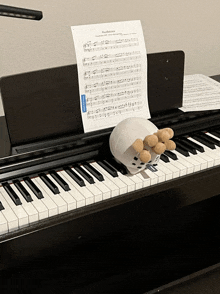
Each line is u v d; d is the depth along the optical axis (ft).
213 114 5.58
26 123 4.42
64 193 4.27
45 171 4.59
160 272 6.17
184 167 4.77
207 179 4.96
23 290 5.67
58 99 4.49
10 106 4.27
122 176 4.61
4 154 4.34
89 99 4.61
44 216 4.02
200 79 6.36
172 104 5.30
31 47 6.08
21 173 4.42
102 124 4.74
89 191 4.31
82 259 6.05
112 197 4.38
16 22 5.79
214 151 5.19
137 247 6.41
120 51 4.66
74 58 6.52
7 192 4.26
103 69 4.59
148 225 6.43
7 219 3.84
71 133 4.72
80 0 6.12
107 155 4.92
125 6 6.48
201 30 7.34
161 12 6.80
